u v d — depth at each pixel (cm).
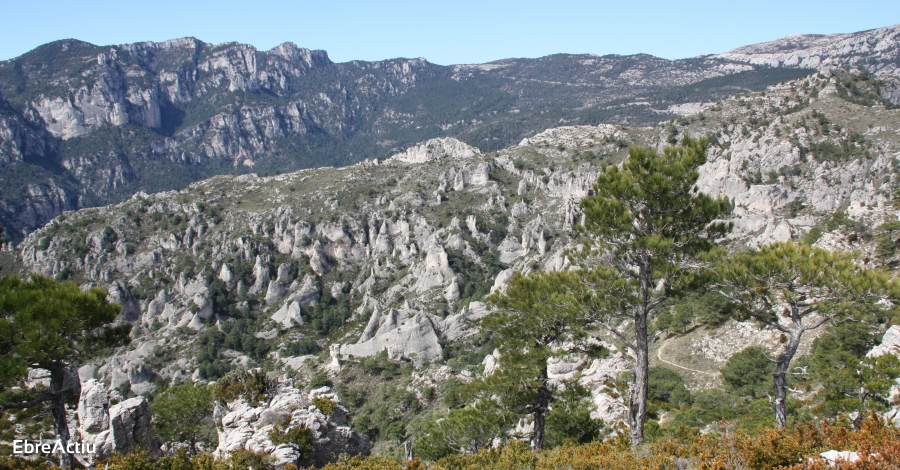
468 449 4306
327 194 17225
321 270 15162
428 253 13888
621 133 17475
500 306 3938
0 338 3088
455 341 11044
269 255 15425
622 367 5575
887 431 2439
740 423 4228
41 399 3219
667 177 3234
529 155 17662
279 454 3531
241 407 4212
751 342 6338
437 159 18775
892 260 6228
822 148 11612
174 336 13288
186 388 5153
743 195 11288
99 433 3856
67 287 3281
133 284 14862
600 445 3353
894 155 10644
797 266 3306
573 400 4016
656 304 3475
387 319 11638
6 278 3269
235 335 13150
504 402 3916
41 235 16550
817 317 6072
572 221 13975
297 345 12888
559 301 3503
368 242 15750
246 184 19200
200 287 14400
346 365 10462
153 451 3988
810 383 4781
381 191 17338
